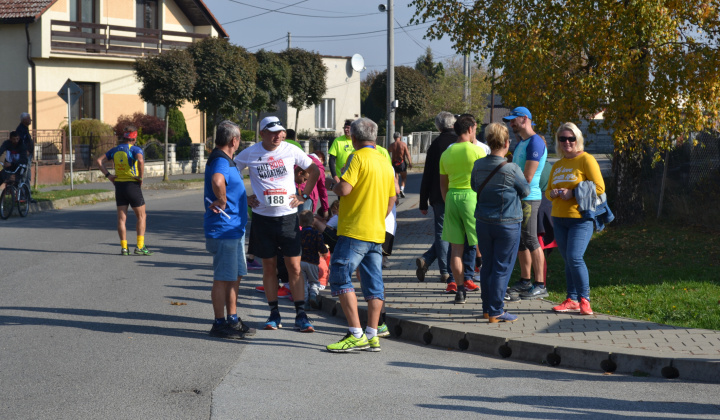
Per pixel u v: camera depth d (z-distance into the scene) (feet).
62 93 69.67
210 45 94.99
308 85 127.13
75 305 25.70
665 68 37.32
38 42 97.30
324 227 25.44
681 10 38.81
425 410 15.94
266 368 19.01
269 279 23.45
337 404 16.21
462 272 25.68
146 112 111.86
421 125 165.89
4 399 15.92
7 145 51.90
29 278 30.37
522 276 26.58
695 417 15.64
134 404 15.80
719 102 38.45
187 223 51.65
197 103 98.78
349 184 20.71
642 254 36.17
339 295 21.18
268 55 119.03
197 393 16.70
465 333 21.86
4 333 21.71
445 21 44.98
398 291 28.02
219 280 21.94
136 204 36.94
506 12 41.75
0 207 50.67
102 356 19.53
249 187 84.33
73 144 83.15
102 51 105.09
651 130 38.65
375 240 21.16
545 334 21.36
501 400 16.75
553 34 40.19
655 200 46.52
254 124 143.54
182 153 102.89
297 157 23.07
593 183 23.38
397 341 23.13
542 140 24.76
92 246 39.63
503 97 42.09
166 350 20.38
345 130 35.81
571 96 38.88
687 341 20.44
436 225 28.78
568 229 24.11
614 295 27.22
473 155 24.91
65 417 14.88
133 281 30.48
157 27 116.47
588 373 19.24
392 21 81.46
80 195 64.69
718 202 44.62
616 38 38.06
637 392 17.47
